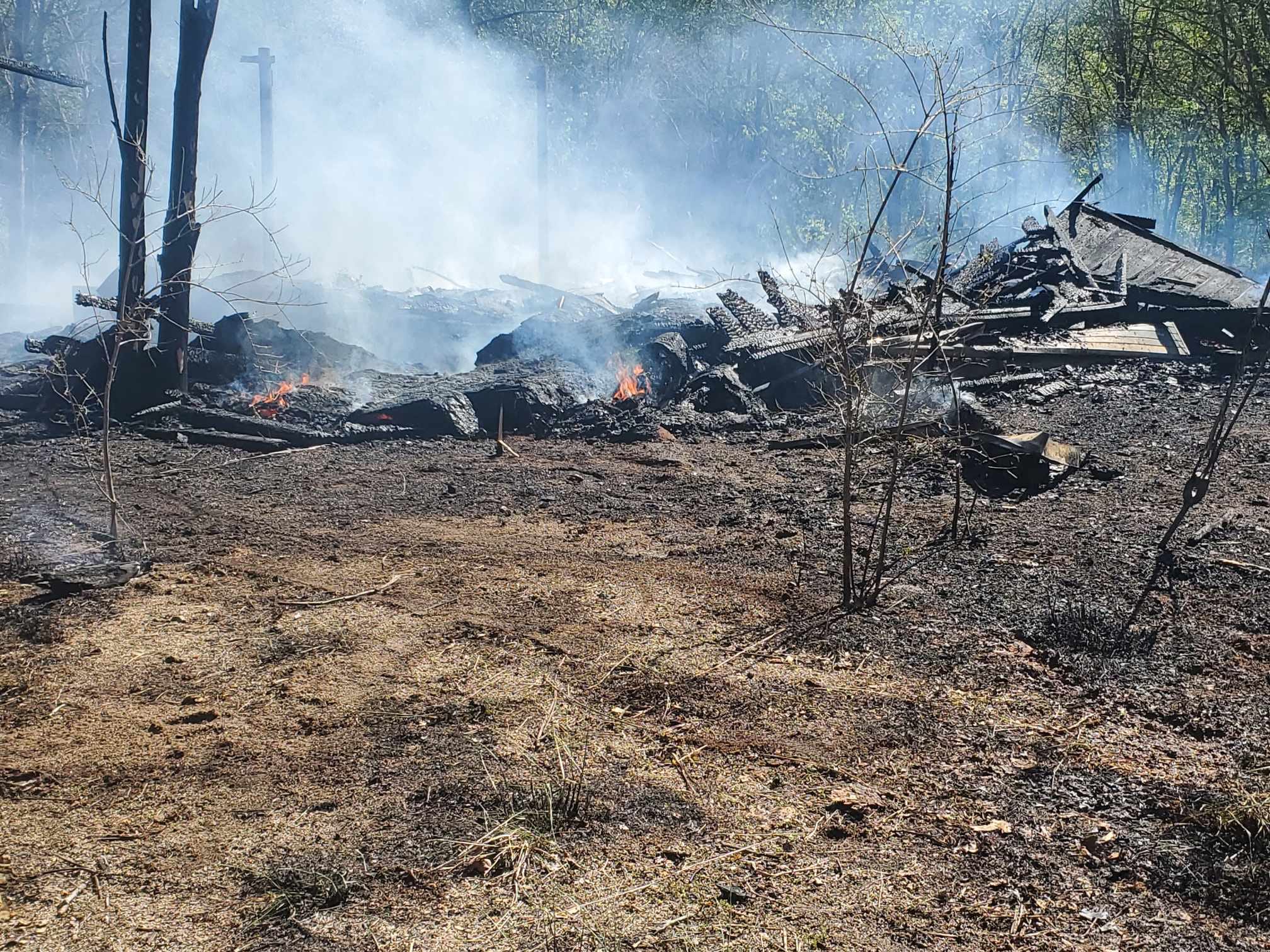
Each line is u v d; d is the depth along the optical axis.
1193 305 16.78
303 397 12.81
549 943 3.39
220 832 4.01
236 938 3.43
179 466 10.43
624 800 4.22
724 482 9.52
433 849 3.89
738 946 3.38
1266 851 3.82
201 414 12.05
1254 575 6.57
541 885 3.69
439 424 12.05
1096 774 4.40
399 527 8.18
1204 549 7.09
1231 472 9.29
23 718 4.91
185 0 12.49
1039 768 4.46
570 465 10.44
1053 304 16.19
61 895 3.64
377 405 12.20
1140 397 13.22
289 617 6.21
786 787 4.34
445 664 5.53
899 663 5.49
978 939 3.42
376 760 4.53
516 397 12.48
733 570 7.00
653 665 5.50
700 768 4.48
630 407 12.78
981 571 6.82
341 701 5.10
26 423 12.49
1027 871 3.77
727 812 4.15
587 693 5.18
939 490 8.83
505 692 5.19
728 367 13.23
